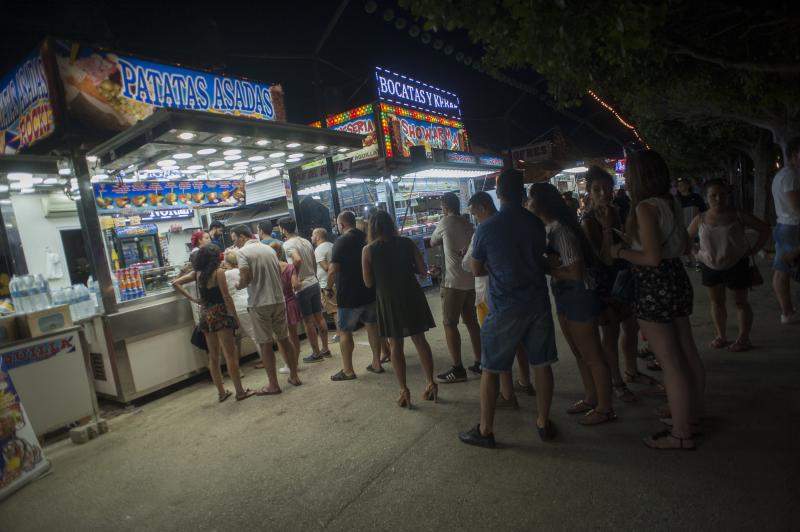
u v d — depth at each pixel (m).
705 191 4.27
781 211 4.63
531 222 3.08
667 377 2.88
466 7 2.90
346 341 5.17
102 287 5.23
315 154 7.11
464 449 3.29
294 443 3.81
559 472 2.85
